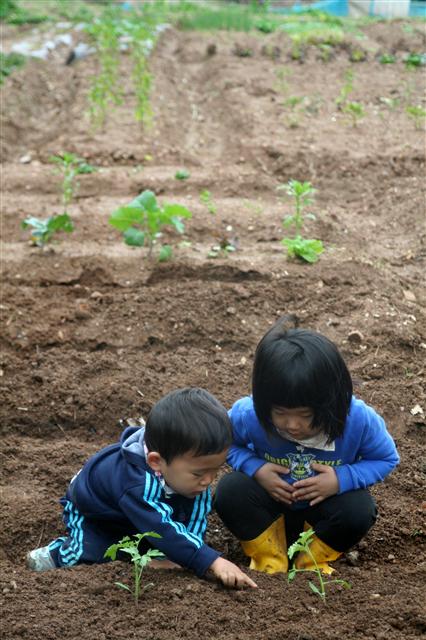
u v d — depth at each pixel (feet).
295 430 13.78
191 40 54.34
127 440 14.76
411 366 20.94
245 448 15.42
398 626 13.20
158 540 14.08
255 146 35.63
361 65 49.47
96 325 22.77
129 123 39.63
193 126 40.42
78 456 18.31
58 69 47.75
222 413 13.74
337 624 13.25
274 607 13.69
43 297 24.07
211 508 16.53
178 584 14.14
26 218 29.19
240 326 22.65
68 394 19.98
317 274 24.91
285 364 13.34
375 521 16.07
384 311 22.91
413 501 17.15
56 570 14.48
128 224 25.84
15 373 20.93
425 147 35.45
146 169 34.14
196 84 47.03
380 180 32.73
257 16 61.57
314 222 29.04
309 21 58.65
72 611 13.44
